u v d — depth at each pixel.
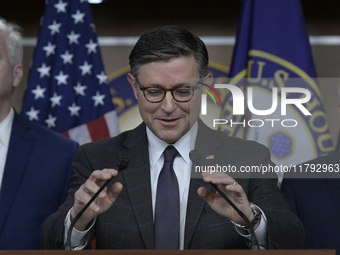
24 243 4.24
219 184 2.98
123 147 3.56
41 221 4.32
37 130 4.66
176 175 3.39
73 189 3.49
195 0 6.26
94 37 5.79
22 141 4.54
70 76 5.67
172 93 3.24
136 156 3.47
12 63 4.52
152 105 3.26
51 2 5.83
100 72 5.71
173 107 3.24
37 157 4.49
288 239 3.11
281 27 5.71
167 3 6.33
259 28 5.71
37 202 4.35
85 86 5.66
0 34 4.46
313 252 2.28
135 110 6.17
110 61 6.28
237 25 6.31
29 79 5.66
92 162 3.54
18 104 6.25
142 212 3.26
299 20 5.72
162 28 3.28
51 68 5.70
